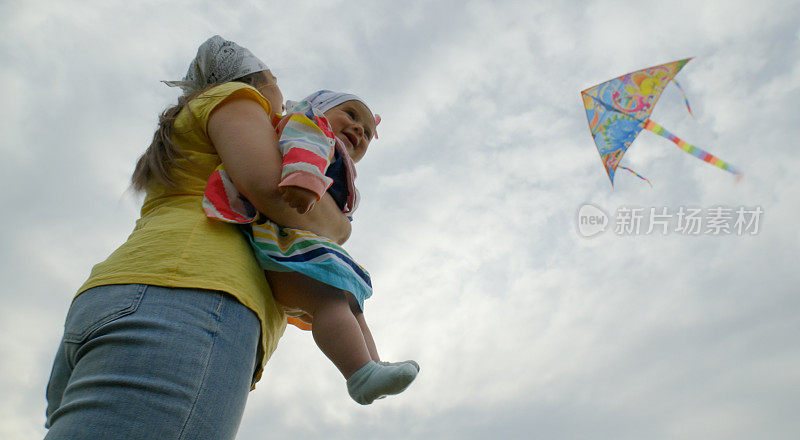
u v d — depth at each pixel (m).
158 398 0.75
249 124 1.07
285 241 1.08
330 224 1.21
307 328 1.29
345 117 1.65
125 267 0.88
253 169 1.02
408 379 1.02
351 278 1.12
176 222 0.97
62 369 0.89
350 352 1.08
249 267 0.98
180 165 1.09
